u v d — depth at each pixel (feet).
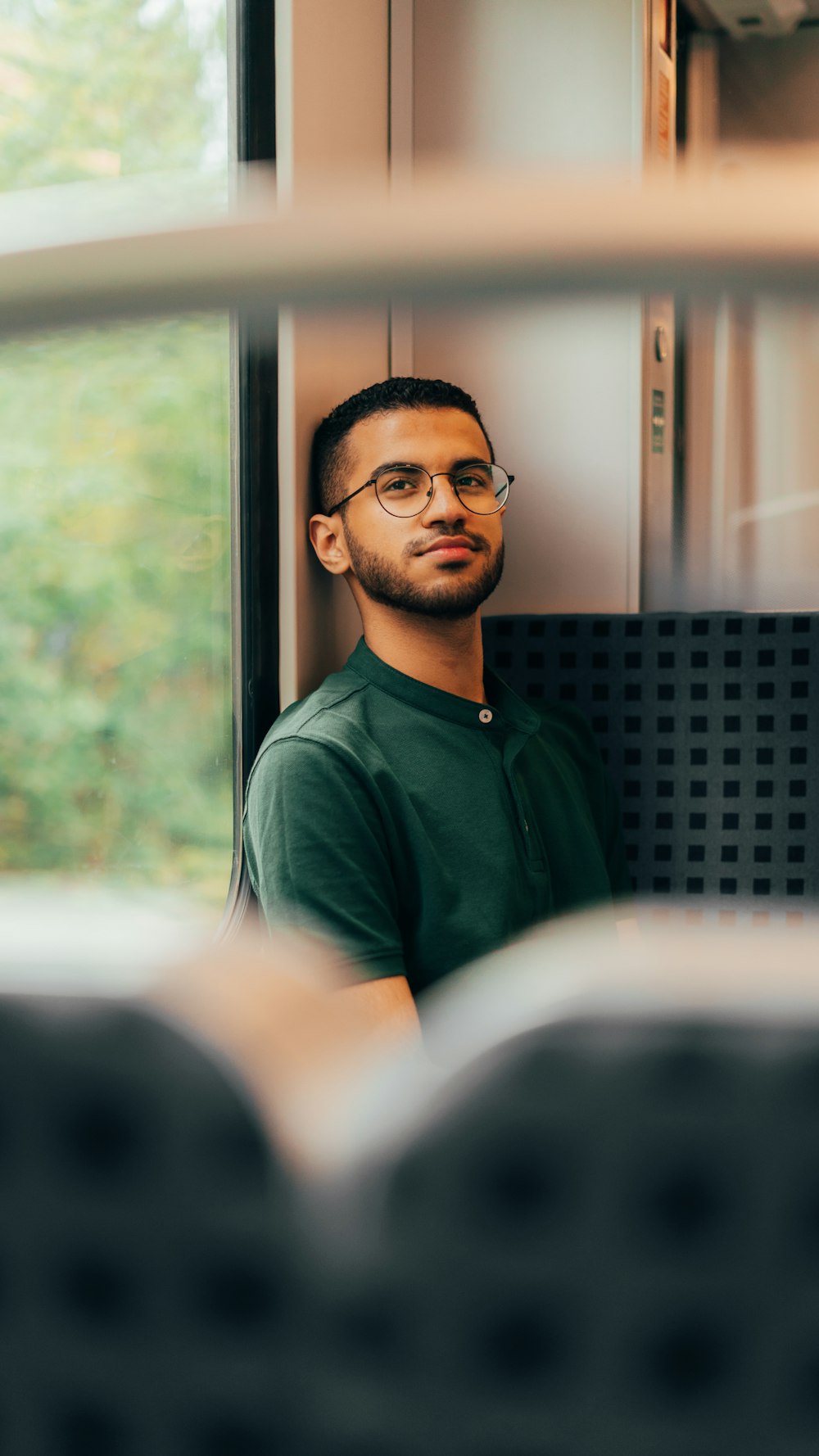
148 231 0.97
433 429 5.08
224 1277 0.75
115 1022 0.72
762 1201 0.70
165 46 5.11
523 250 0.92
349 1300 0.74
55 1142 0.75
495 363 6.55
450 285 0.94
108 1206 0.75
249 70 5.26
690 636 5.98
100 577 5.37
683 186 0.94
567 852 5.09
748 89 7.64
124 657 5.44
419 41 6.43
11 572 5.24
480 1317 0.73
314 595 5.88
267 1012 0.75
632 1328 0.72
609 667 6.05
